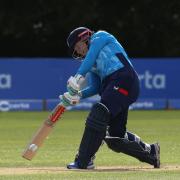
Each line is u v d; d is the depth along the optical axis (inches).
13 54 5236.2
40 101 4010.8
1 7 5024.6
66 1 5036.9
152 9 5172.2
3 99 3973.9
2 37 5182.1
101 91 1326.3
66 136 2313.0
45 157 1631.4
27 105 3998.5
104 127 1295.5
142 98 4136.3
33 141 1312.7
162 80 4143.7
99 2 5132.9
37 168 1368.1
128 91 1302.9
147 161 1358.3
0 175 1203.2
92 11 5054.1
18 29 5108.3
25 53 5255.9
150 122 3073.3
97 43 1300.4
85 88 1370.6
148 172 1254.9
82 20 5064.0
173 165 1435.8
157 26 5216.5
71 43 1344.7
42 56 5270.7
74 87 1289.4
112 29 5201.8
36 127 2775.6
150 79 4128.9
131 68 1310.3
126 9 5187.0
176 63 4151.1
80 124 2950.3
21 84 3981.3
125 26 5196.9
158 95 4151.1
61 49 5251.0
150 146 1358.3
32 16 5093.5
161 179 1127.0
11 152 1770.4
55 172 1258.6
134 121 3144.7
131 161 1535.4
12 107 3988.7
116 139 1328.7
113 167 1395.2
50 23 5147.6
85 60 1300.4
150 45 5251.0
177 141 2101.4
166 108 4165.8
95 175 1194.0
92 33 1346.0
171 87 4156.0
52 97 4018.2
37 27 5191.9
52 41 5226.4
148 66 4121.6
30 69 3986.2
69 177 1162.0
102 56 1302.9
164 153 1717.5
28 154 1312.7
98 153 1740.9
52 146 1940.2
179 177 1156.5
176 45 5246.1
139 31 5196.9
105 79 1307.8
